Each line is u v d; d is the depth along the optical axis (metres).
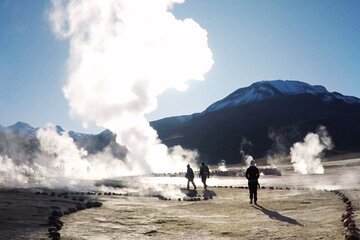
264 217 17.59
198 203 24.31
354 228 12.91
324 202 20.94
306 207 19.78
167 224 16.73
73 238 13.95
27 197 26.67
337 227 14.05
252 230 14.62
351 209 17.14
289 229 14.37
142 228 15.87
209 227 15.73
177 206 23.02
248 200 24.66
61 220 17.95
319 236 12.84
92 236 14.33
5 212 18.92
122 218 18.50
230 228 15.30
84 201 26.03
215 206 22.42
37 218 17.69
